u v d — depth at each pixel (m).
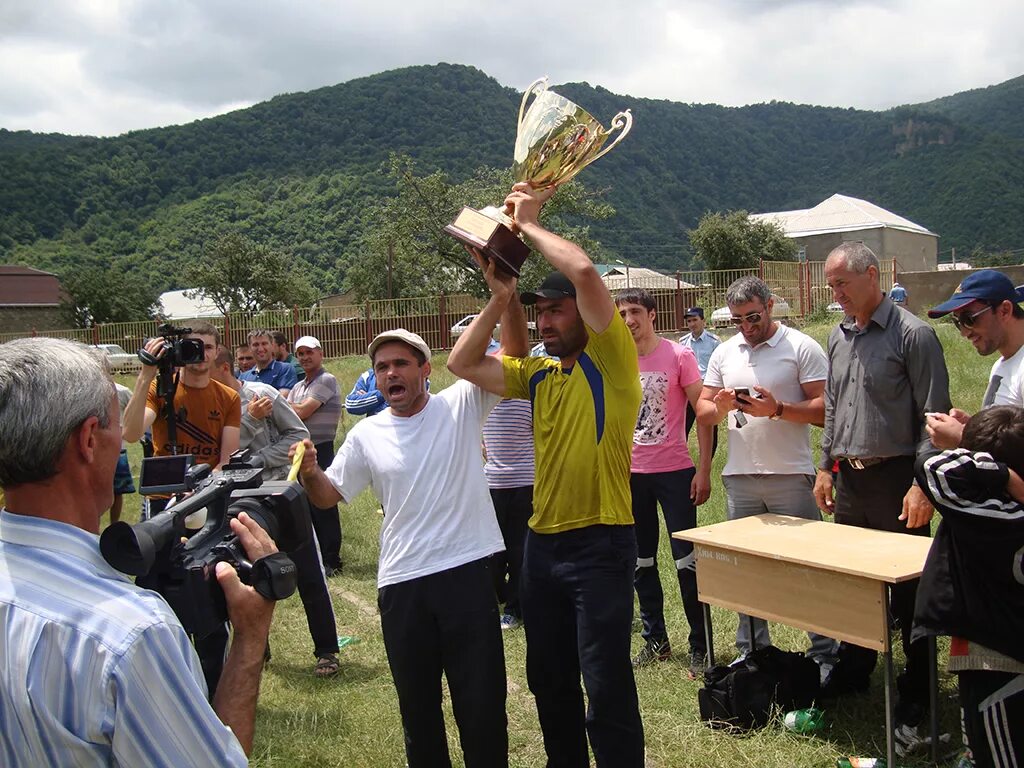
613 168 146.50
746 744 3.67
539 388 3.11
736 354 4.47
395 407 3.20
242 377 7.86
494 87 154.50
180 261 91.81
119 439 1.55
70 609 1.34
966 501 2.60
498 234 3.03
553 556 3.01
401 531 3.08
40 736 1.31
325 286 81.44
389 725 4.18
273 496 1.95
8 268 57.16
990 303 3.48
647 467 4.65
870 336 3.90
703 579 3.96
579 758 3.16
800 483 4.33
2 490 1.45
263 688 4.75
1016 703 2.67
